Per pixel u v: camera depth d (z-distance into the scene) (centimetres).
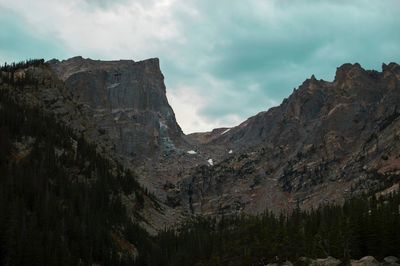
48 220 17288
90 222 19412
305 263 14100
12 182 18238
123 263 18888
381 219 14712
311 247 15162
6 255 14162
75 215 19100
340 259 14062
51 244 15688
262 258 16388
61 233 17250
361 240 14400
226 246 19550
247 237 19862
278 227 18250
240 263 17262
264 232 18262
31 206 17938
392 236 13938
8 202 16638
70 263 15850
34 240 15062
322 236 16100
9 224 14650
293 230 17550
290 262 15312
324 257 14650
